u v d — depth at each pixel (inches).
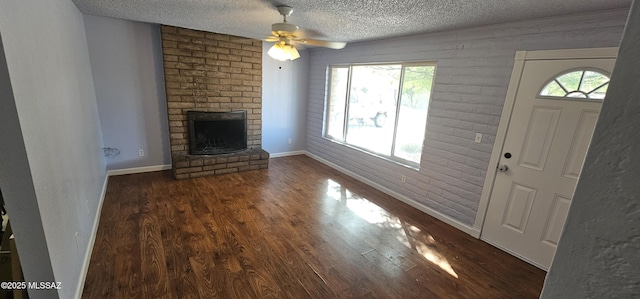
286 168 195.6
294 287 83.3
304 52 214.4
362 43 165.6
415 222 126.5
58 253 62.5
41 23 66.7
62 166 72.2
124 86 155.7
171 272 86.1
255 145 200.1
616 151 13.7
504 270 96.0
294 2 92.1
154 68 161.8
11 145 50.0
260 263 92.9
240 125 189.2
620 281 14.3
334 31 134.1
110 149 159.2
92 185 111.0
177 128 169.0
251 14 112.3
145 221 114.7
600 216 14.7
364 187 166.2
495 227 109.7
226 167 177.3
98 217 113.1
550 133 92.7
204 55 167.2
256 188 156.1
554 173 93.0
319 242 107.0
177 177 161.5
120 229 107.9
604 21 79.5
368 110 172.7
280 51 107.3
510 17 92.4
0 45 46.1
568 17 85.5
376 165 163.9
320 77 207.5
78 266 77.1
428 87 134.5
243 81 184.1
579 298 16.2
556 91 90.4
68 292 67.0
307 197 147.7
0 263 59.7
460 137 118.5
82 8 120.0
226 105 181.8
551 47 90.0
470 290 85.9
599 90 81.8
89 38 141.3
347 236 112.2
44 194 57.8
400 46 142.2
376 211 135.5
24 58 54.3
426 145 133.3
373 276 90.0
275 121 216.8
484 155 110.8
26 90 53.8
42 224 55.4
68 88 88.5
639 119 12.5
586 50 82.3
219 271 87.9
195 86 168.9
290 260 95.3
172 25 147.6
